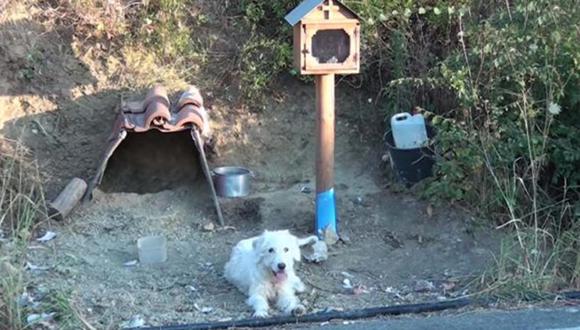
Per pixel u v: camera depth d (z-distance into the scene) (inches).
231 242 351.6
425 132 368.2
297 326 304.8
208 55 399.5
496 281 324.2
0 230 341.7
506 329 295.6
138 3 397.4
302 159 390.0
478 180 358.6
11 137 373.4
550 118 351.9
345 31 341.7
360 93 402.9
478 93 362.6
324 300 322.3
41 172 369.4
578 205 350.9
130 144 377.4
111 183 373.1
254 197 370.6
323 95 346.3
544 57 358.3
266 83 397.1
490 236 350.3
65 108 381.4
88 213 357.1
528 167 353.7
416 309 313.1
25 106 379.6
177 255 343.9
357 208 367.6
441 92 379.9
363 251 349.4
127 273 332.8
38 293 312.7
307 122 396.2
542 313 305.9
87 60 389.1
